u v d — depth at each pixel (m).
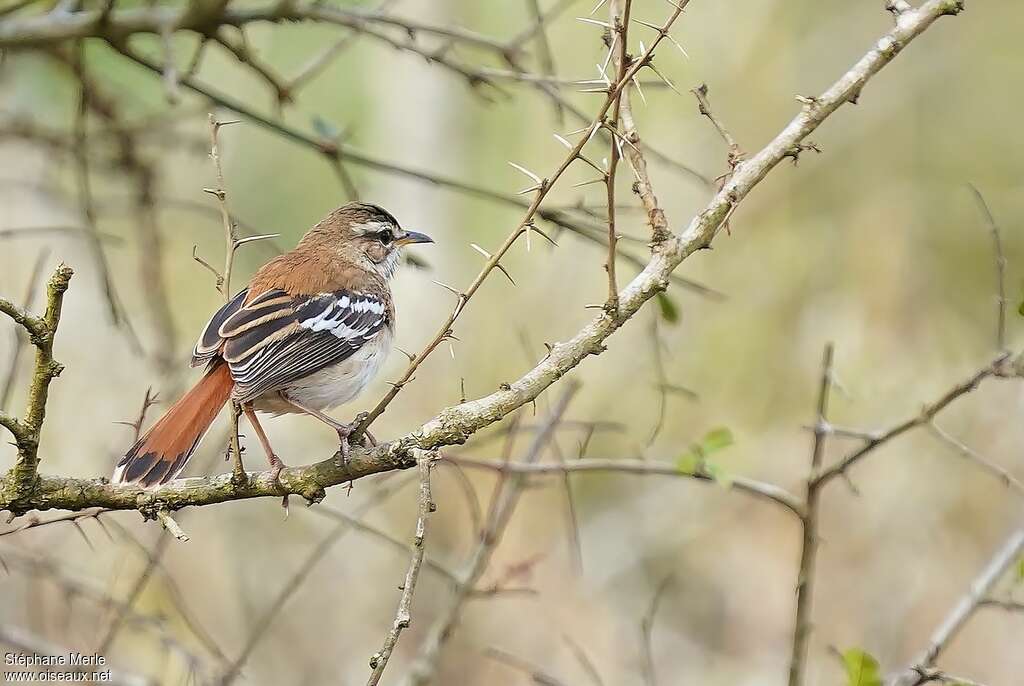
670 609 14.16
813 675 12.83
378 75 16.09
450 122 15.62
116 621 8.02
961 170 16.95
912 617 13.13
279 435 13.86
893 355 15.14
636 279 6.13
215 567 12.74
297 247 8.87
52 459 12.15
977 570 13.34
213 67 16.12
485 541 8.40
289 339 7.80
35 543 10.49
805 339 15.46
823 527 13.99
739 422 15.23
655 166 16.03
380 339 8.49
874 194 16.55
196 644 11.30
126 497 6.12
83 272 14.06
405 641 12.84
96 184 14.14
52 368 5.73
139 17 8.14
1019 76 17.11
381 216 9.30
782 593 13.76
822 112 6.29
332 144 8.79
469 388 14.67
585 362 15.21
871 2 17.00
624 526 14.69
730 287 16.09
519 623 13.09
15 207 13.71
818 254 16.19
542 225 12.04
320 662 12.62
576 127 15.11
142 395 12.67
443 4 15.06
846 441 14.20
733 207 6.20
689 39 16.38
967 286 16.30
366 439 6.62
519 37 8.74
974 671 12.67
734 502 14.62
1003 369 6.81
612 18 6.32
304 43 16.86
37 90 10.66
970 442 13.84
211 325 7.71
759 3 16.48
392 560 13.23
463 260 15.67
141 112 12.25
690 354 15.59
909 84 17.03
